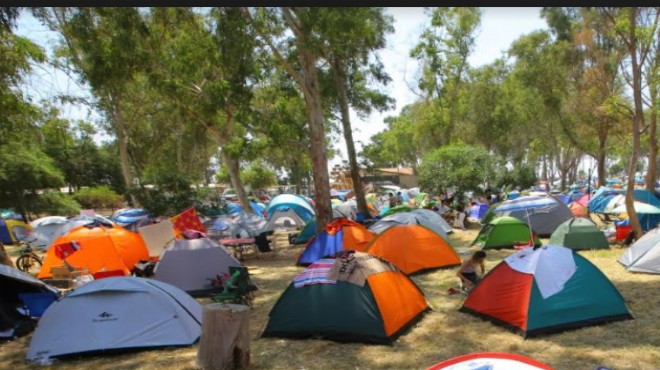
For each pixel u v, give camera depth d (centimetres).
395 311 770
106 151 4628
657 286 976
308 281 790
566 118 3391
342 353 698
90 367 677
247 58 1614
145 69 1730
